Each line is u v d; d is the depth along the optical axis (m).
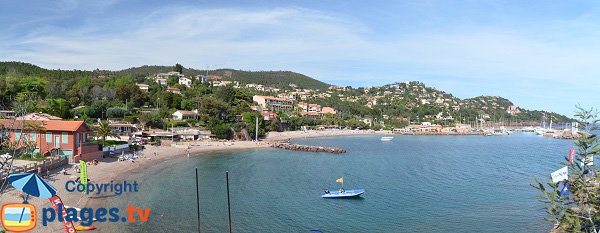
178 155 123.12
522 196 75.12
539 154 153.88
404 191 78.44
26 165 68.50
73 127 89.44
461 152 159.00
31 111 112.12
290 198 70.62
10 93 150.75
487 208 66.50
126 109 173.12
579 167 23.52
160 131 161.62
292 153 140.38
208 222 54.72
